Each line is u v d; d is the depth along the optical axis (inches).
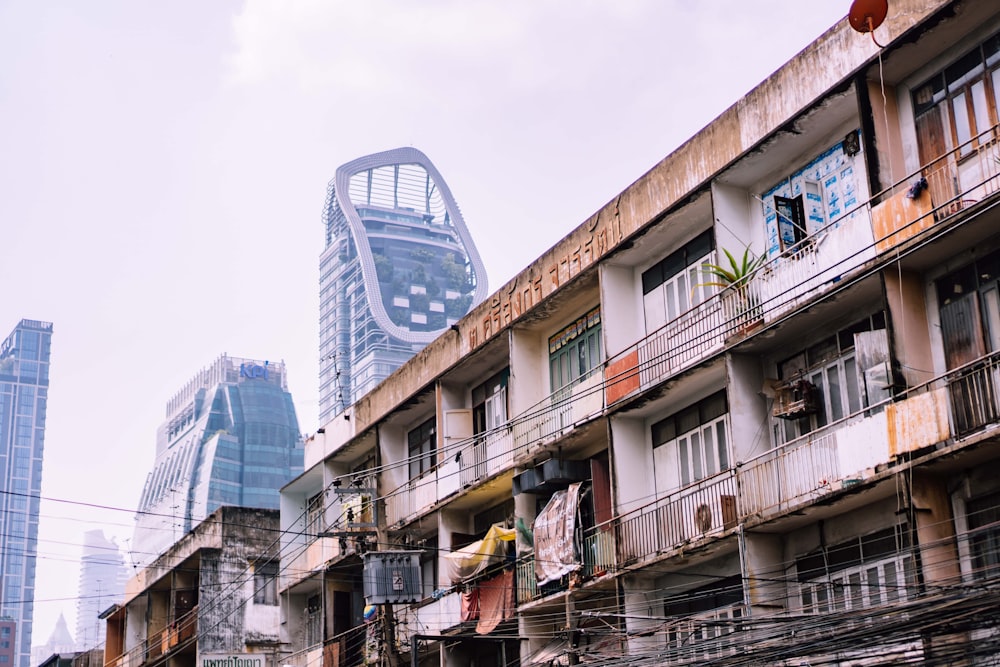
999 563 738.8
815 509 844.6
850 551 847.1
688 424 1041.5
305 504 1733.5
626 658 881.5
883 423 796.0
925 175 828.6
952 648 652.7
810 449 854.5
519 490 1179.9
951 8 796.6
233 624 1835.6
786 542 902.4
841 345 890.7
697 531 958.4
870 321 866.1
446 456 1346.0
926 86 848.9
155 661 1923.0
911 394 794.2
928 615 614.2
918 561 754.8
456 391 1397.6
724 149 995.3
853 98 879.7
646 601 1013.8
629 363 1088.8
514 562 1179.3
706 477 1006.4
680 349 1038.4
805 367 920.3
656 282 1104.2
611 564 1048.2
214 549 1865.2
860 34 874.1
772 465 886.4
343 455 1595.7
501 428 1238.9
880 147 848.9
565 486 1161.4
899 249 804.6
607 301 1115.3
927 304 821.2
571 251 1178.6
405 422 1499.8
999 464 753.0
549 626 1133.1
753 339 924.6
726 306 966.4
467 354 1327.5
